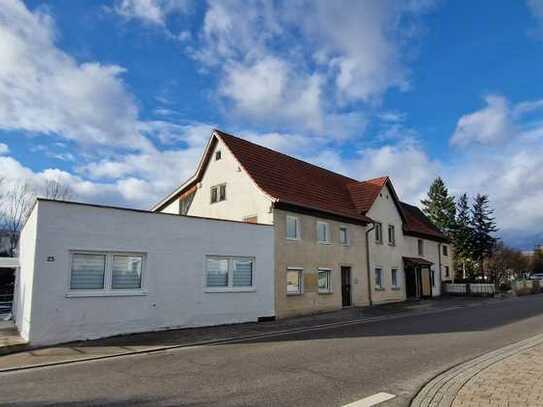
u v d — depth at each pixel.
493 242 59.59
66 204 13.33
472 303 27.28
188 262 16.12
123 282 14.44
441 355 9.95
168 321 15.27
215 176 23.67
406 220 32.16
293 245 20.92
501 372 7.96
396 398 6.64
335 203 25.62
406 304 26.78
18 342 12.17
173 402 6.64
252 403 6.47
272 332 14.69
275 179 22.98
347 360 9.49
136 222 14.84
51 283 12.77
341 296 23.86
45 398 7.05
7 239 41.00
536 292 43.03
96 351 11.55
